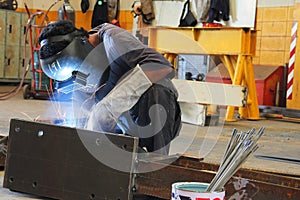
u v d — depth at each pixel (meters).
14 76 9.38
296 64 6.63
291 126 5.62
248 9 7.31
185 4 7.71
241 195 2.04
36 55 6.83
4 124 4.11
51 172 2.32
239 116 6.09
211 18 7.08
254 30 5.99
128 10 8.95
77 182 2.24
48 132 2.33
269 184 1.99
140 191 2.18
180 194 1.70
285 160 3.19
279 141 4.23
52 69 2.47
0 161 2.80
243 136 1.79
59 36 2.42
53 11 9.95
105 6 9.05
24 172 2.40
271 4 7.33
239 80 5.82
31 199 2.33
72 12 7.66
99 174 2.19
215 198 1.68
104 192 2.18
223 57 6.11
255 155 3.30
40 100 6.71
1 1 9.16
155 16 8.22
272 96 6.99
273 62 7.38
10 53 9.27
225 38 5.91
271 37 7.38
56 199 2.32
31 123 2.38
